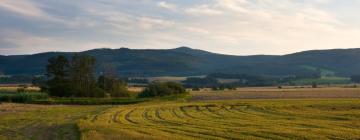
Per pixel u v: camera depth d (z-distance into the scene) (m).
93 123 44.53
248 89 194.50
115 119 51.12
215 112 62.22
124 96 143.75
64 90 135.25
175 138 30.42
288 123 42.31
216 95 133.50
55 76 141.75
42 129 42.16
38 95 110.81
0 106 88.25
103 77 147.12
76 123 45.19
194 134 33.69
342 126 38.56
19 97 106.69
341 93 131.50
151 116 55.81
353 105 68.38
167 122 46.28
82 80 142.12
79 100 104.19
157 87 129.88
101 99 107.75
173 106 78.75
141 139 30.02
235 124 42.34
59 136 36.00
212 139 30.70
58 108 81.50
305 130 35.03
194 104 83.31
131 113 61.66
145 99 108.12
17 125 46.81
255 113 58.50
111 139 30.17
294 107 67.44
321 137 30.45
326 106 67.50
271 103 79.88
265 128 37.44
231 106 74.88
